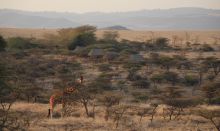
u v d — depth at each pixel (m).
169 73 140.25
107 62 179.00
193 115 69.56
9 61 162.88
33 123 59.03
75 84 99.12
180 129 59.31
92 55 195.12
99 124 60.16
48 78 134.00
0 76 75.31
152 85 129.00
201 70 155.50
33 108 73.62
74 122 61.00
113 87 121.00
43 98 93.88
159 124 62.38
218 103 97.75
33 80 125.75
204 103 94.69
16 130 51.00
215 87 108.12
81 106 76.75
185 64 169.88
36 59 181.50
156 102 91.19
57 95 70.31
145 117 68.19
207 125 62.22
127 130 57.28
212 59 169.88
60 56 198.75
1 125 48.34
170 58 182.25
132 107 77.00
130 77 138.00
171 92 102.38
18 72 135.62
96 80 124.44
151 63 174.00
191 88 125.31
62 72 146.62
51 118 64.81
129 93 111.31
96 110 72.88
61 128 57.59
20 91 83.31
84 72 150.88
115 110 71.06
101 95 95.00
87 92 88.38
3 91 74.81
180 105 79.88
